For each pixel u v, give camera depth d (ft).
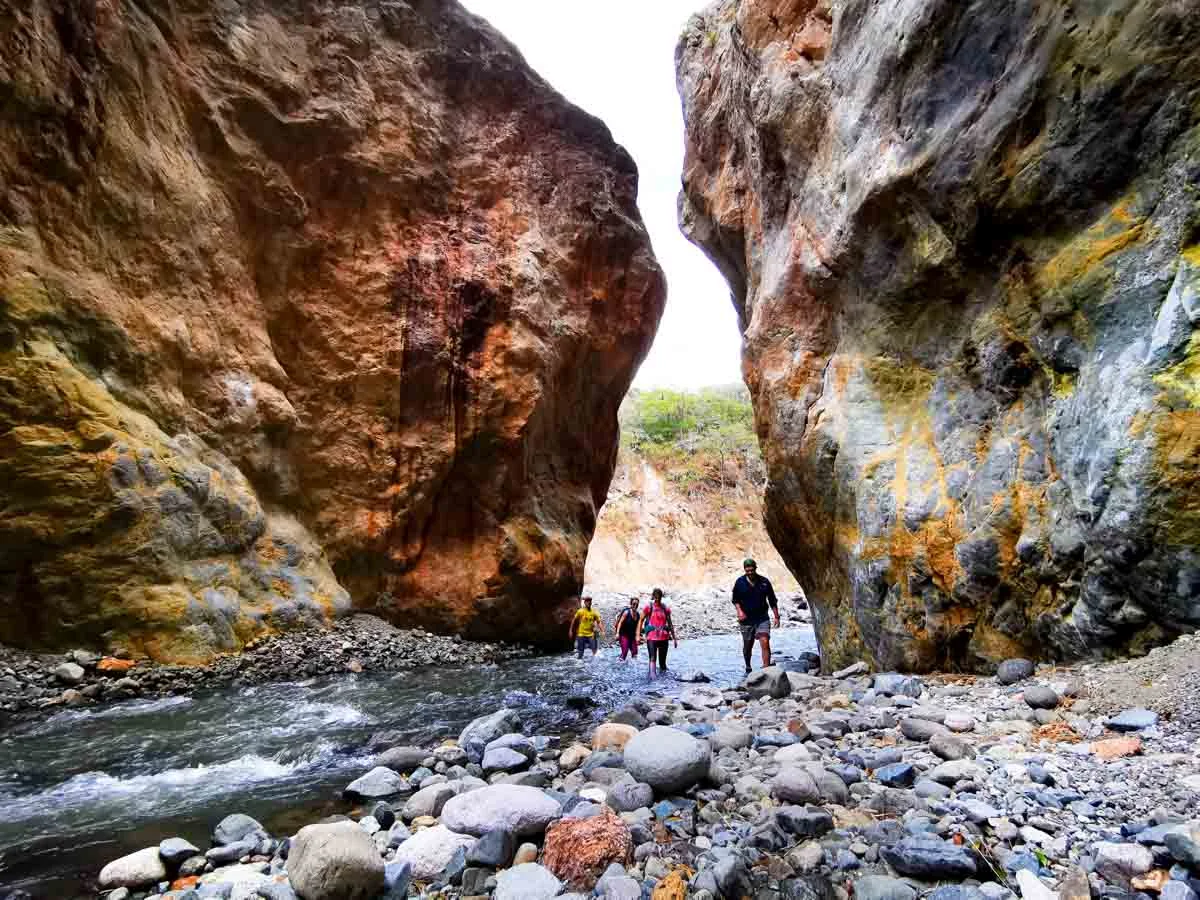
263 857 12.24
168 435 34.58
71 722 23.57
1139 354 16.79
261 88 43.11
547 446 57.88
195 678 30.40
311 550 42.01
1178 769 11.64
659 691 30.55
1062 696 16.47
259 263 42.98
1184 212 16.49
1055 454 19.47
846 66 29.66
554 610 52.60
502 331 52.54
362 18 50.16
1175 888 8.23
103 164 33.40
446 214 53.16
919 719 16.05
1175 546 15.44
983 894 8.70
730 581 122.72
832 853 10.25
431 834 11.53
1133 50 17.37
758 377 36.47
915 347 26.68
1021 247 21.25
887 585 25.22
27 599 28.50
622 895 9.27
